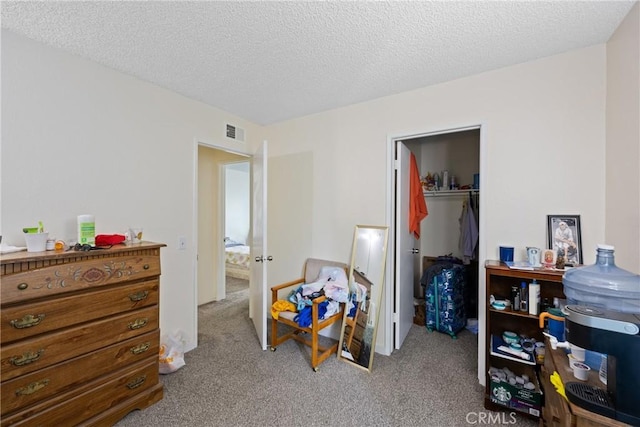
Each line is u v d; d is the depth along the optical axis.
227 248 5.78
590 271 1.07
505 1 1.30
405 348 2.56
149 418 1.64
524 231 1.87
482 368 1.99
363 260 2.47
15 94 1.56
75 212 1.80
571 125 1.73
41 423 1.33
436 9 1.35
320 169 2.82
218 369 2.18
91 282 1.49
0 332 1.22
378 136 2.47
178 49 1.74
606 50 1.63
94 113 1.89
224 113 2.81
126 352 1.65
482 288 2.00
